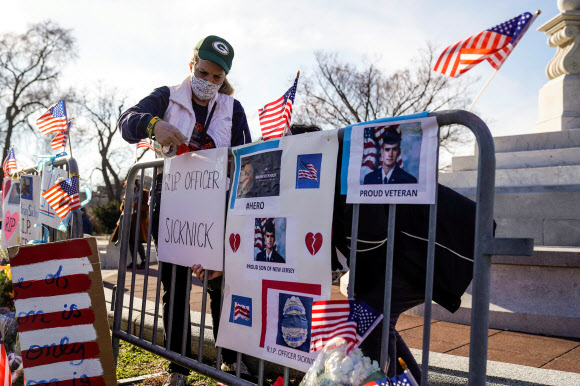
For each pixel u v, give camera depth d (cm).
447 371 296
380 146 204
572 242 666
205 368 271
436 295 234
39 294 259
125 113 295
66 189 321
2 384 248
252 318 245
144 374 357
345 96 2944
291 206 229
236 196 260
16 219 470
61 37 3175
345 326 195
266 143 246
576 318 423
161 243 310
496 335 433
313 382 187
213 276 278
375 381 172
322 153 221
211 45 307
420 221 229
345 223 235
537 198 696
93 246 264
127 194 344
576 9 900
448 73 196
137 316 436
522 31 179
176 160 301
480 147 182
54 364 255
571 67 897
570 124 888
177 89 318
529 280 452
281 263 231
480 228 182
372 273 238
